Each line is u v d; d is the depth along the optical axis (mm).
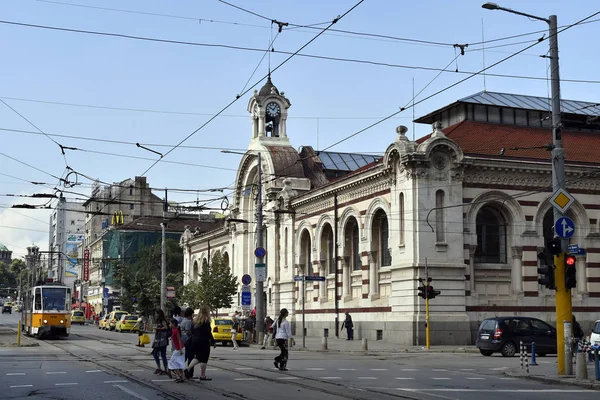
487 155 47719
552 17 24328
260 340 46438
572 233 24047
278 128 69750
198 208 52844
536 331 35938
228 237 80062
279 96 69312
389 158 47469
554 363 30359
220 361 30625
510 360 32906
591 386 21391
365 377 23812
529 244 47906
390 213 48219
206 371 25453
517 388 21094
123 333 73250
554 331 36219
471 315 45906
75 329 86688
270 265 66625
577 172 48938
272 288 65688
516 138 52594
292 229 62719
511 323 35812
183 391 19219
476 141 50750
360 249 52312
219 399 17609
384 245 50750
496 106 55031
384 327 48594
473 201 46750
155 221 124562
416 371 26500
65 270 160875
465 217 46438
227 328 47812
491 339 35625
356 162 73500
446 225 45781
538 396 19031
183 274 96938
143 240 117000
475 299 46219
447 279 45344
